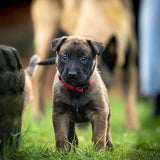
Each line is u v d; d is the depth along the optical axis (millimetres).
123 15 8797
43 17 10336
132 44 9273
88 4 8586
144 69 11539
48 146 4973
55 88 4926
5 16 22250
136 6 13242
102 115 4902
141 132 8078
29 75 6242
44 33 10266
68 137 5184
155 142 6535
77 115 5035
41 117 9906
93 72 4992
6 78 3867
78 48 4695
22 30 21266
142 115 13305
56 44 4789
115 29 8492
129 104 9203
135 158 4609
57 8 10367
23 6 22203
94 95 4895
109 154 4504
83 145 5133
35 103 9883
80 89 4812
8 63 3953
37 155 4070
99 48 4793
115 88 18594
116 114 13219
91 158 4215
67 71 4621
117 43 8492
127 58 9305
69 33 8359
